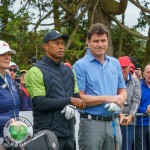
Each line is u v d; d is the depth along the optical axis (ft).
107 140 18.26
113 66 18.72
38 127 16.81
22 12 54.44
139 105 23.43
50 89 16.81
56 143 15.37
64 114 16.79
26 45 51.19
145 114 23.31
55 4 53.83
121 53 65.46
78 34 51.67
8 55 16.96
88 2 52.54
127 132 23.04
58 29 52.70
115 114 18.33
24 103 20.86
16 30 50.39
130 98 22.93
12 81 17.12
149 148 23.68
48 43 17.13
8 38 52.44
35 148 14.76
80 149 18.51
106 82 18.35
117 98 17.81
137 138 23.50
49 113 16.74
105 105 17.80
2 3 56.54
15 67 24.27
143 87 23.62
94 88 18.25
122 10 52.65
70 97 16.79
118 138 18.37
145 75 23.54
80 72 18.28
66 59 49.73
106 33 18.35
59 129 16.72
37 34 52.01
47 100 16.58
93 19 52.39
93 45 18.28
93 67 18.35
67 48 49.83
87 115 18.16
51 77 16.88
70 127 17.11
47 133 15.34
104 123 18.12
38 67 16.96
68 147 17.08
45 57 17.29
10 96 16.58
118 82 18.89
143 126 23.45
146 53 61.57
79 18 52.65
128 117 22.15
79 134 18.51
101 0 52.65
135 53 67.87
